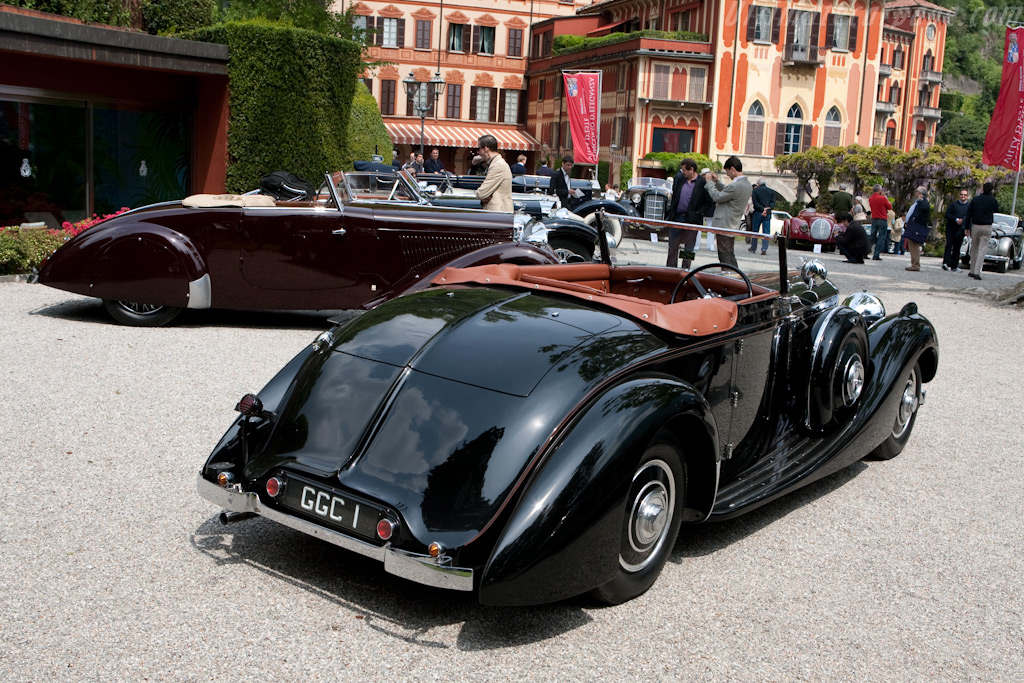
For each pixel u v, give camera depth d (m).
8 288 9.34
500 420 3.02
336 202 7.82
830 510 4.47
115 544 3.54
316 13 17.38
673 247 4.49
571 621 3.15
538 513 2.84
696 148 45.16
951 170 34.28
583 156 30.59
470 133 55.50
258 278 7.70
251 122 13.81
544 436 2.99
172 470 4.38
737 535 4.08
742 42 44.09
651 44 43.53
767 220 18.52
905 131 61.12
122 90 13.30
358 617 3.09
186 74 13.88
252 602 3.15
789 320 4.45
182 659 2.76
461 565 2.83
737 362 3.98
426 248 7.93
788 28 44.47
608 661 2.90
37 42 11.02
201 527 3.75
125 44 12.06
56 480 4.17
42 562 3.36
